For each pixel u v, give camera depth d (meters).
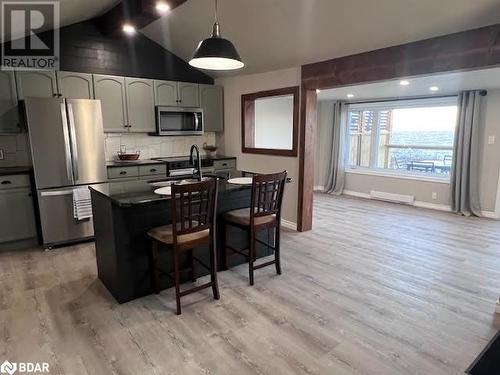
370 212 5.77
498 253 3.82
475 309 2.62
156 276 2.82
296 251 3.85
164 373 1.93
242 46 4.33
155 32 4.68
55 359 2.05
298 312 2.56
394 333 2.30
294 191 4.64
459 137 5.57
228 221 3.15
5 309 2.60
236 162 5.52
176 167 4.88
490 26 2.64
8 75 3.79
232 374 1.92
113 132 4.62
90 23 4.42
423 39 3.06
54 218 3.87
